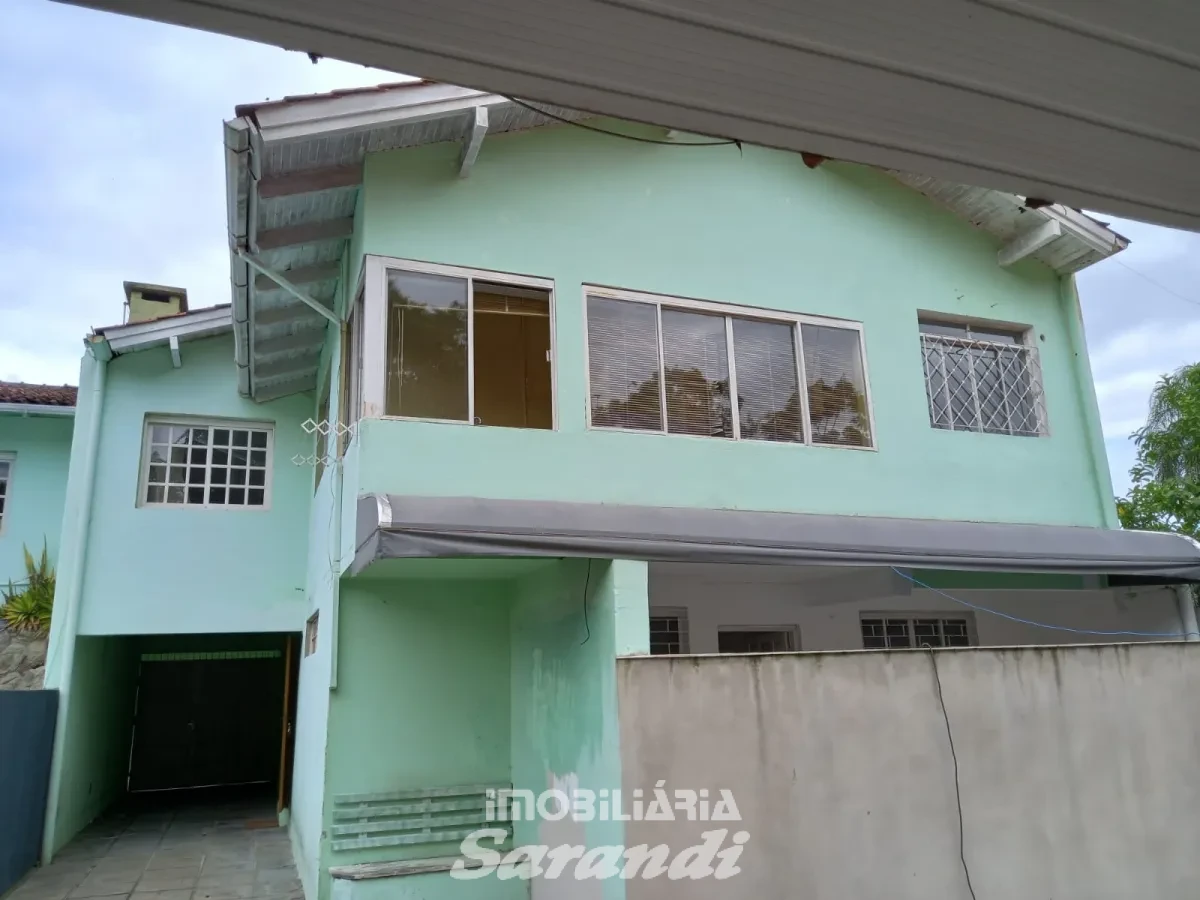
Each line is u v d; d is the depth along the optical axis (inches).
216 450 482.0
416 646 342.6
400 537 250.4
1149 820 291.0
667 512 308.0
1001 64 84.3
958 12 77.7
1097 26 79.8
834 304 386.0
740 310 366.0
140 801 571.5
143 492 461.7
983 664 284.0
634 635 260.2
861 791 259.9
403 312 311.9
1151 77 86.0
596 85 84.9
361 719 327.9
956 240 422.3
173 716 631.2
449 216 325.4
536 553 259.6
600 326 340.8
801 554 297.4
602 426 331.0
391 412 303.1
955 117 91.4
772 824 249.1
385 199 317.1
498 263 329.1
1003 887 267.7
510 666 354.9
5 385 553.3
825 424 371.6
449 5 72.8
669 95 87.0
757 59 82.1
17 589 514.6
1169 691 305.6
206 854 424.8
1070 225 405.4
